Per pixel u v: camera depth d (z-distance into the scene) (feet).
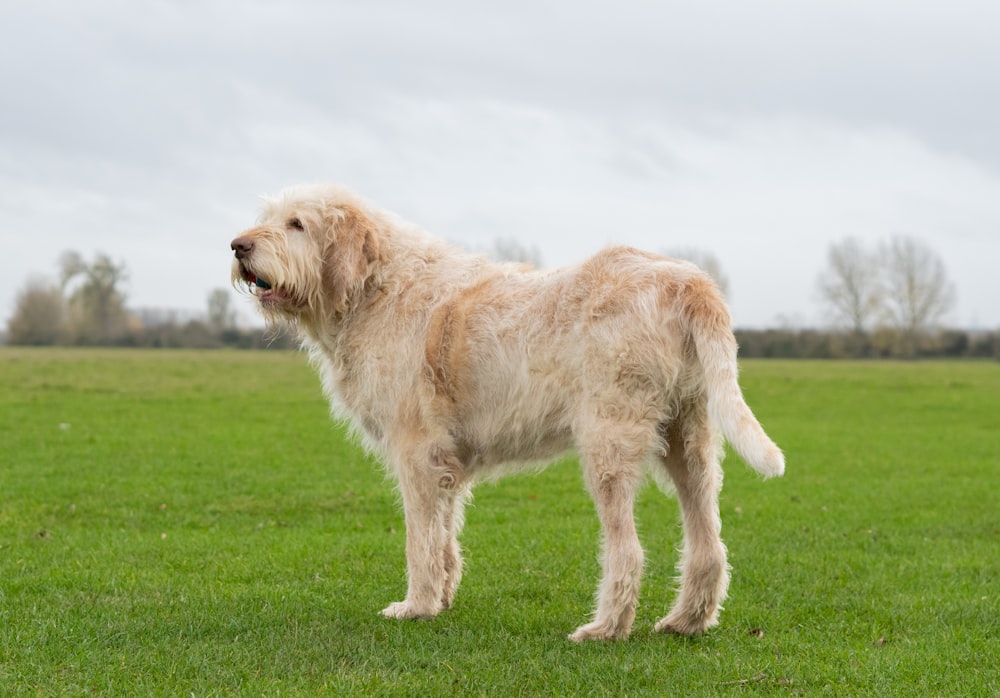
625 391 17.01
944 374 149.18
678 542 28.55
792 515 34.17
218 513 33.40
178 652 16.29
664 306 17.13
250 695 14.28
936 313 275.80
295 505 35.09
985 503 37.27
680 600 18.33
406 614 19.13
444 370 18.66
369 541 28.02
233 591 21.09
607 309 17.20
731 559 25.82
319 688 14.66
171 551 25.93
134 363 143.84
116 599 20.04
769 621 19.31
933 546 28.40
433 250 20.52
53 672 15.17
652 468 18.04
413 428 19.07
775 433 65.16
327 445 52.80
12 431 55.67
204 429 59.52
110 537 27.96
